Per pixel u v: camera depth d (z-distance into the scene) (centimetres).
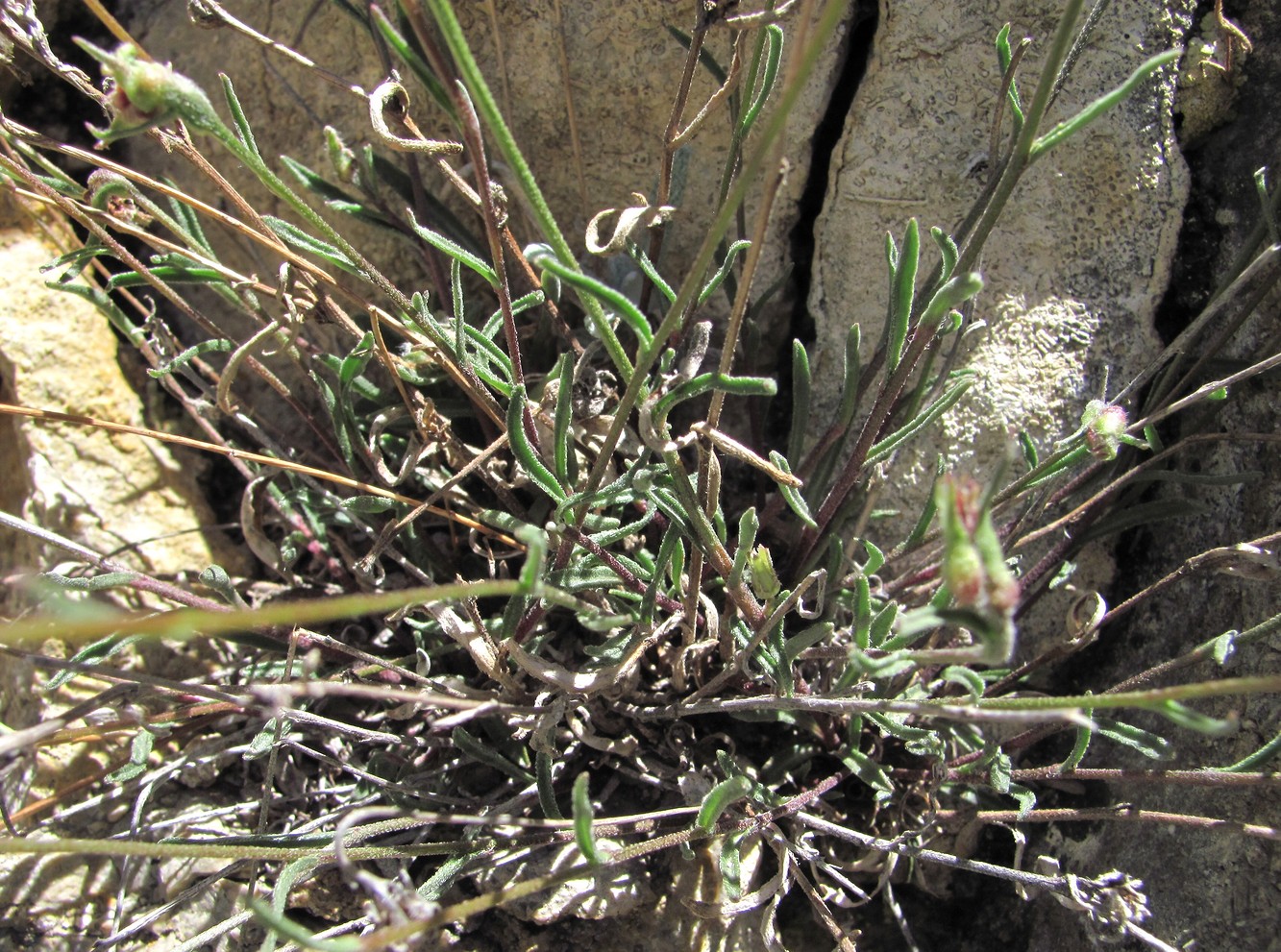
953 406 18
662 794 17
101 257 21
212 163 21
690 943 16
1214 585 17
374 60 20
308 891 16
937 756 16
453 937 16
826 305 19
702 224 20
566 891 16
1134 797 16
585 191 20
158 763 17
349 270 16
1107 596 18
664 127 19
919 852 15
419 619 18
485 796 17
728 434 20
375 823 14
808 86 19
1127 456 18
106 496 19
